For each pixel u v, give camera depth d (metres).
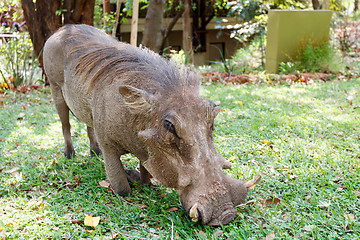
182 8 13.05
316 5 13.44
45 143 5.69
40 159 5.01
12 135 6.04
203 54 17.31
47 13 9.27
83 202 3.76
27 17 9.44
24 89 9.16
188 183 2.96
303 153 4.75
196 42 16.81
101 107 3.71
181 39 17.34
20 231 3.28
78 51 4.25
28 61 9.99
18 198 3.85
